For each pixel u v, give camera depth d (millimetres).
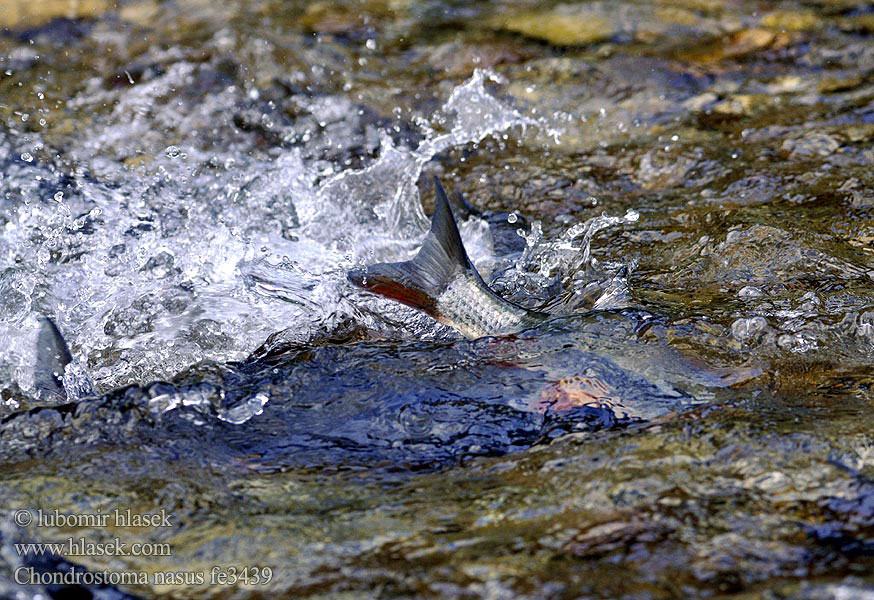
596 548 8055
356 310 13172
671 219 15797
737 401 10438
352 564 8133
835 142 18156
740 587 7383
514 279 14047
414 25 25422
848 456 9211
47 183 17766
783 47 22812
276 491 9484
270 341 12711
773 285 13297
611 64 22219
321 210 16812
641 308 12539
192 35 24797
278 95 21781
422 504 9023
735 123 19484
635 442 9727
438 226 12492
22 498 9367
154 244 15211
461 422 10531
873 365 11219
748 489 8797
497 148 19250
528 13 25703
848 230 14828
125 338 12984
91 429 10617
